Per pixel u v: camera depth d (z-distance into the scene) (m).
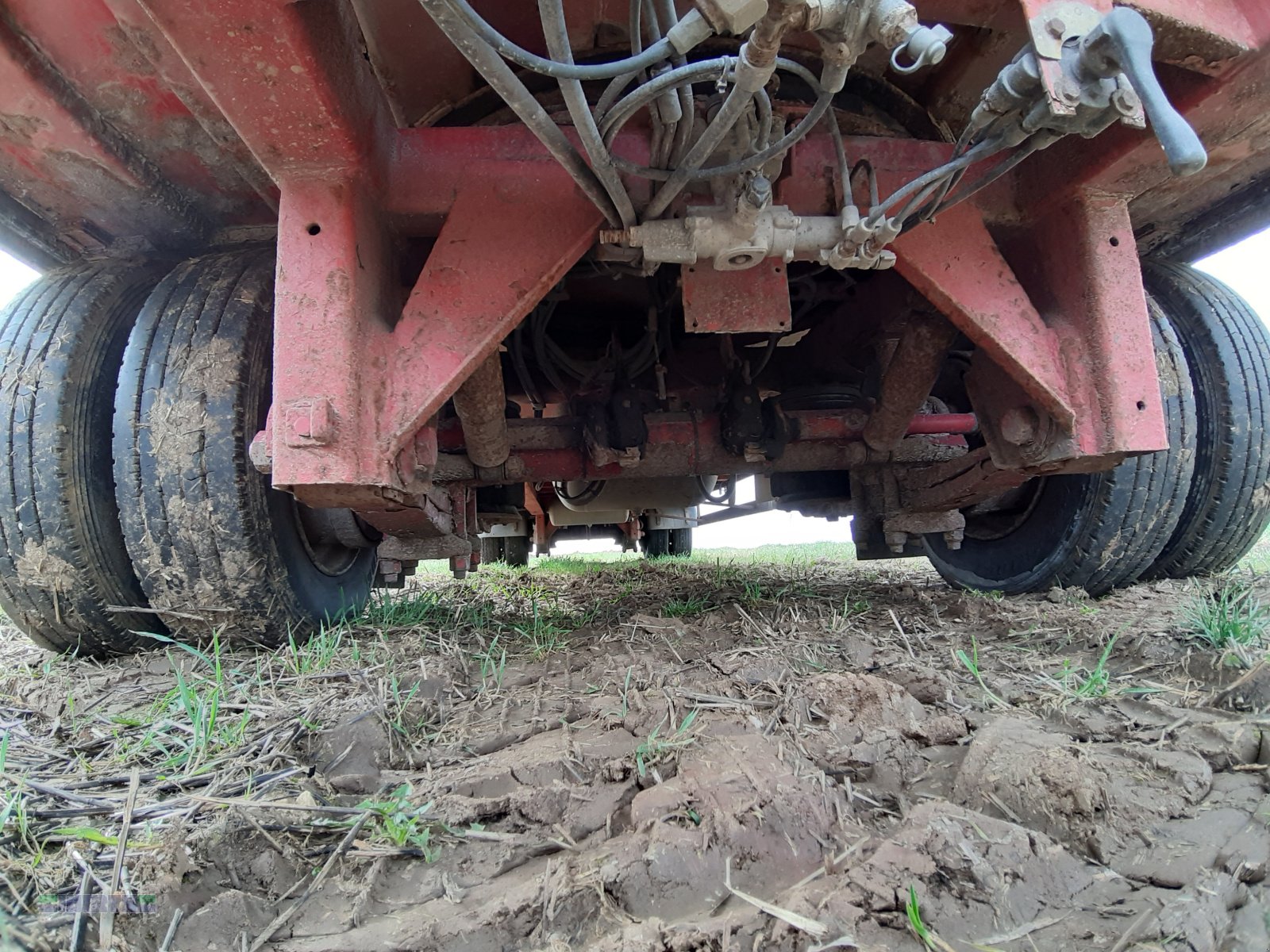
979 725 1.57
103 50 1.73
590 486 4.61
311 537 2.58
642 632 2.55
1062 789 1.18
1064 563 2.80
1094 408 1.89
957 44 2.00
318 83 1.45
